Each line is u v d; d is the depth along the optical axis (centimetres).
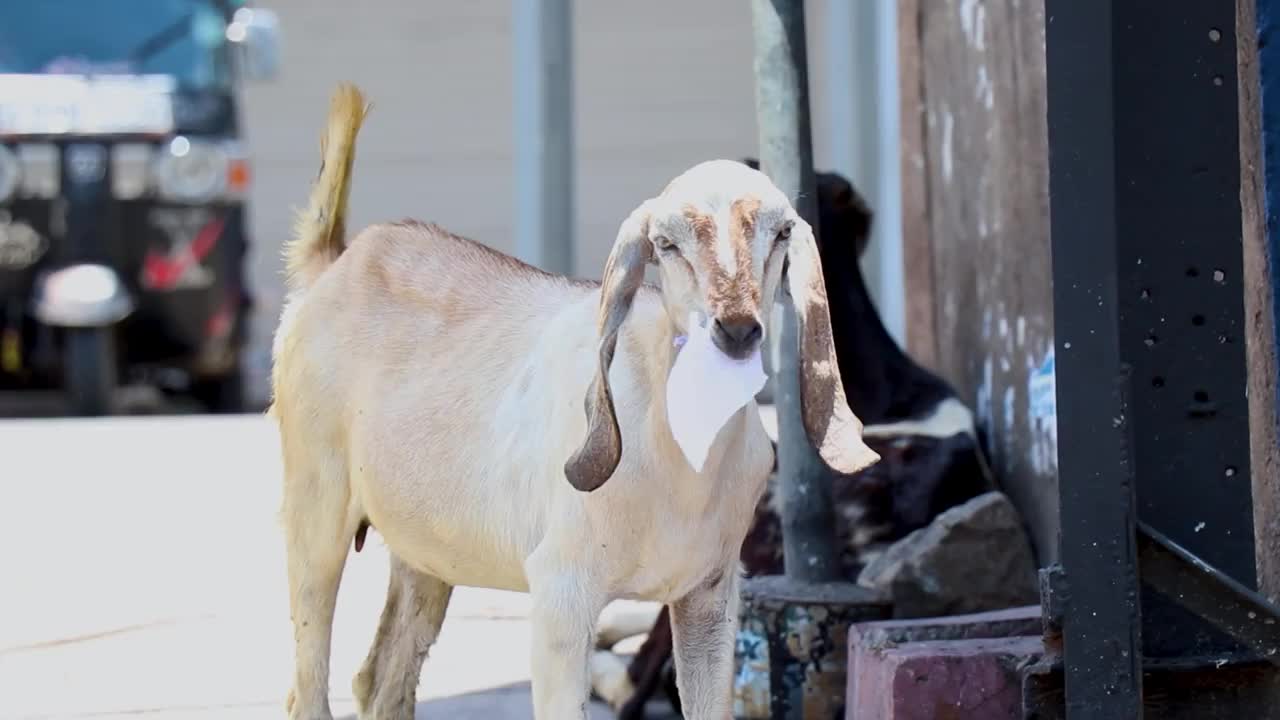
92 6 1430
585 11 2047
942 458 680
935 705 497
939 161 817
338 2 2075
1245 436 464
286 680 657
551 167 1025
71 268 1345
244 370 1495
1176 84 460
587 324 464
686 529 439
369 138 2089
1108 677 431
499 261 520
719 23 2045
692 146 2048
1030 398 681
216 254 1391
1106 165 427
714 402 393
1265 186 474
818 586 576
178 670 671
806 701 564
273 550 871
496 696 636
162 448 1163
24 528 922
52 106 1370
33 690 643
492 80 2077
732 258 392
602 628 673
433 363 504
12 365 1373
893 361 709
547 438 462
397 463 500
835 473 684
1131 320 462
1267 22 472
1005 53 710
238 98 1459
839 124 949
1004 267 718
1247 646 438
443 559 503
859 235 712
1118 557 430
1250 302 487
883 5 913
